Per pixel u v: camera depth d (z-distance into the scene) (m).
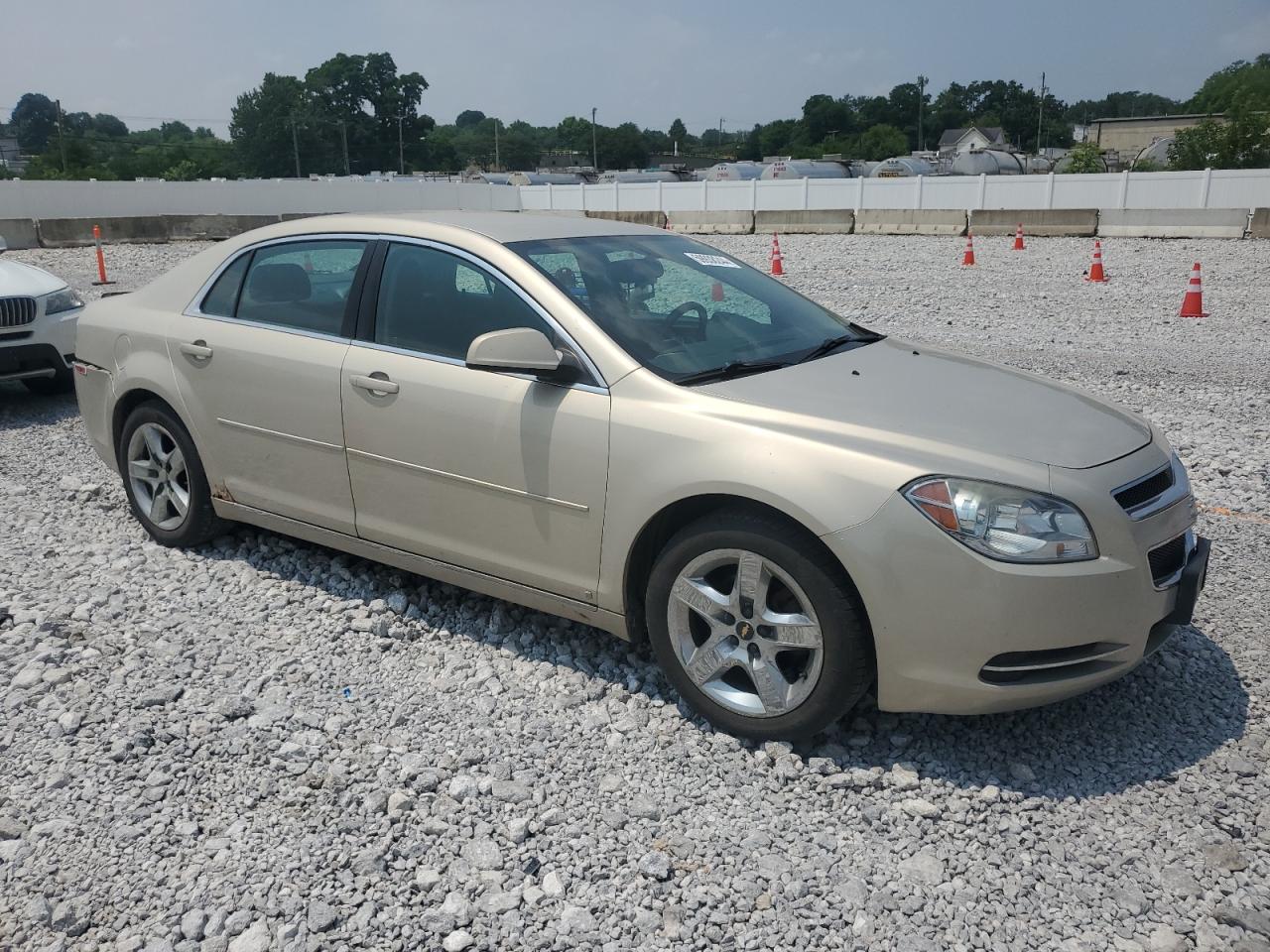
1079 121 182.75
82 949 2.61
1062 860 2.92
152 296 5.11
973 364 4.14
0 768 3.36
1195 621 4.36
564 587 3.78
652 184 38.34
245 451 4.63
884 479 3.10
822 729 3.33
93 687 3.85
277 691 3.81
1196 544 3.55
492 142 171.50
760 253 22.38
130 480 5.25
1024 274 17.45
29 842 3.01
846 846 2.98
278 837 3.02
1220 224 22.84
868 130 142.50
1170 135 96.31
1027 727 3.57
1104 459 3.28
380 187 37.75
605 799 3.19
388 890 2.81
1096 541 3.09
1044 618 3.04
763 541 3.23
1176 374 9.35
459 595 4.60
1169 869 2.88
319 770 3.33
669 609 3.52
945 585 3.04
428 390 3.95
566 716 3.65
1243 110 55.38
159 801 3.19
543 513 3.73
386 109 138.38
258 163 128.88
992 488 3.07
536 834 3.04
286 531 4.67
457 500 3.96
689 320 3.96
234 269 4.79
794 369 3.77
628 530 3.52
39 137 158.62
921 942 2.62
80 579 4.81
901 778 3.25
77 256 22.67
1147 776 3.29
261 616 4.42
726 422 3.37
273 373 4.43
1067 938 2.63
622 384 3.57
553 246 4.10
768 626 3.32
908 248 22.94
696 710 3.56
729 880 2.84
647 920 2.69
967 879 2.85
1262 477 6.34
